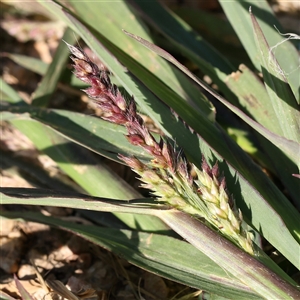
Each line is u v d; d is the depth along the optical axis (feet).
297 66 1.44
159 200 1.20
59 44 1.65
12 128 1.71
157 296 1.40
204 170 1.18
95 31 1.55
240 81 1.43
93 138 1.38
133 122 1.16
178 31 1.62
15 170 1.62
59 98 1.76
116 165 1.62
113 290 1.41
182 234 1.20
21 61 1.80
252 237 1.22
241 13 1.49
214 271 1.29
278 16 1.96
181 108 1.41
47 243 1.50
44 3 1.47
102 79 1.14
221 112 1.58
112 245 1.34
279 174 1.40
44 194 1.20
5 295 1.29
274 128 1.42
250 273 1.19
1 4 1.99
